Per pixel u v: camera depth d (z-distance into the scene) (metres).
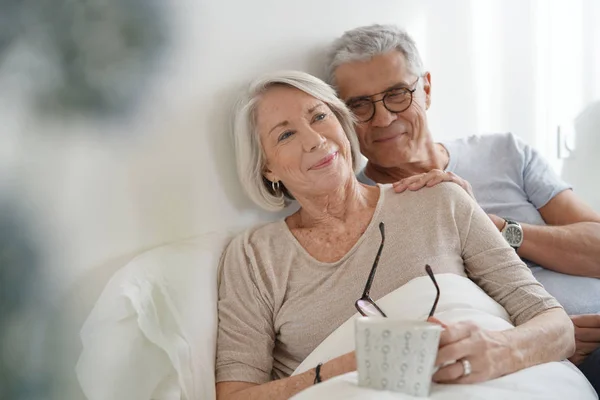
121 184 1.27
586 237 1.70
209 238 1.47
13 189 1.02
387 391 0.95
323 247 1.44
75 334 1.12
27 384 1.00
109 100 1.19
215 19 1.48
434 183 1.45
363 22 1.88
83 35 1.10
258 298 1.40
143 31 1.26
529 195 1.90
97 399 1.10
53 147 1.09
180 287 1.31
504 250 1.38
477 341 1.06
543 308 1.28
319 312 1.38
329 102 1.49
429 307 1.24
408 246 1.39
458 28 2.17
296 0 1.69
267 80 1.46
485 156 1.90
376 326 0.94
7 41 0.99
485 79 2.29
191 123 1.44
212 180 1.50
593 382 1.35
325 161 1.41
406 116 1.69
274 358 1.45
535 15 2.46
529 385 1.07
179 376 1.19
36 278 1.04
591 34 2.69
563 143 2.61
